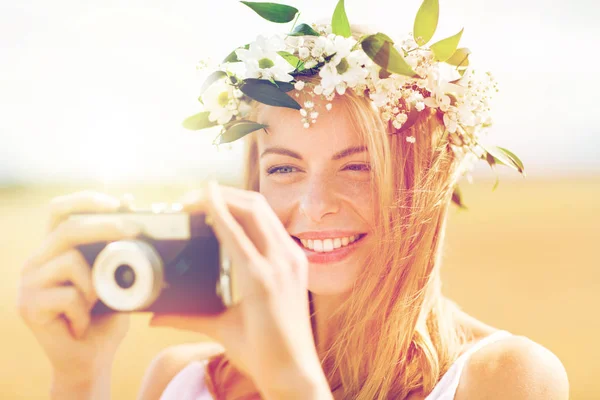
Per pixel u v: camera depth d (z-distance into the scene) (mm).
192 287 1244
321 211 2102
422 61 2094
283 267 1216
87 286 1414
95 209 1430
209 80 2236
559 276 15344
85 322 1454
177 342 10062
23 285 1436
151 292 1237
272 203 2230
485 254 18797
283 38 2170
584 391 7273
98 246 1378
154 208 1408
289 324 1193
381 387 2111
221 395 2385
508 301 12453
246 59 2125
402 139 2168
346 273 2176
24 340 11195
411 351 2166
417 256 2148
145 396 2709
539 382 1857
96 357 1521
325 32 2240
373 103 2117
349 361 2186
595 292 13414
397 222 2133
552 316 11258
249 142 2607
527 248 20125
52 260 1402
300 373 1179
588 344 9414
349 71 2039
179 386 2527
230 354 1227
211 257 1255
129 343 10102
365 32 2250
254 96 2045
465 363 2053
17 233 26547
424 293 2164
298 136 2123
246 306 1198
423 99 2129
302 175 2178
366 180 2137
